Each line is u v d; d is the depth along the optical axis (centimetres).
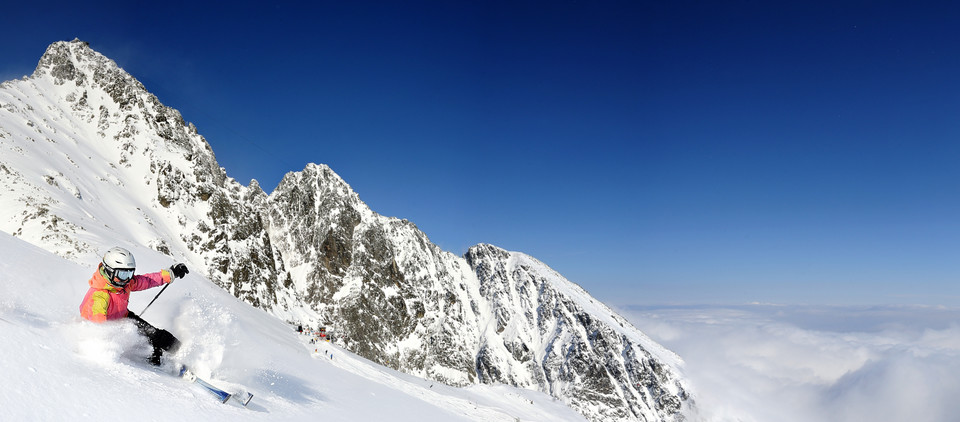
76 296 846
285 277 13262
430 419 1678
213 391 639
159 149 11525
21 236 4672
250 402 700
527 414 8719
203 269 10069
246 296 10756
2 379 399
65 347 538
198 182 11688
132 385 534
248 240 12081
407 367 19650
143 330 646
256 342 1581
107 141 11131
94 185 8962
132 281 663
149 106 12456
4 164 6512
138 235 8512
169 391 572
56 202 6312
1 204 5491
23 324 544
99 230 6097
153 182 10806
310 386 1185
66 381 459
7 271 777
